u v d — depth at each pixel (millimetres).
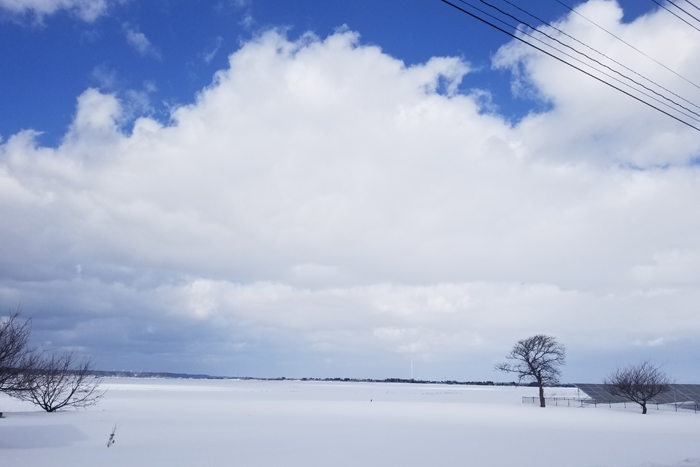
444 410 57375
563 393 124375
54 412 40844
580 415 52719
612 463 19406
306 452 21859
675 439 28703
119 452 20719
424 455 21406
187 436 27141
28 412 39875
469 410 58281
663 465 17031
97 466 17312
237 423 35594
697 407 68250
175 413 43719
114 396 75750
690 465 16812
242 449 22453
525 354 73312
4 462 17797
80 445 22656
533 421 42500
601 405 75062
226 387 161250
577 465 18891
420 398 98500
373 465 18844
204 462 18734
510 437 28781
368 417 44125
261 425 34500
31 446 22031
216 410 49562
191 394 91562
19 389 26125
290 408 55969
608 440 27688
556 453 22250
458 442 26109
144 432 28469
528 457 20969
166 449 21938
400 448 23578
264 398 81938
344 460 19891
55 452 20375
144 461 18594
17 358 25312
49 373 40938
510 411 57531
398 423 38094
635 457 21156
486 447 24203
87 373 44188
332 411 52062
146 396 78500
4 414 37875
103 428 29578
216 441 25219
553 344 72875
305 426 34438
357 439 27016
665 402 75250
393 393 135125
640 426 39219
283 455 20875
